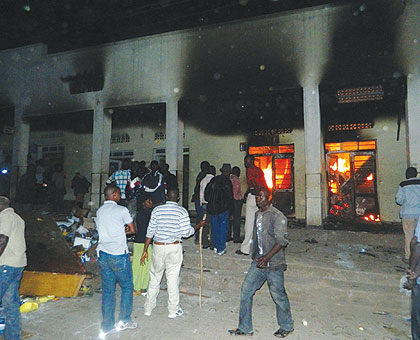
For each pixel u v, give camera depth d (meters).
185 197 12.32
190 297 5.26
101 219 4.12
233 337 3.83
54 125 15.05
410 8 7.84
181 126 10.46
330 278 5.43
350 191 10.34
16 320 3.73
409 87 7.75
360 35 8.23
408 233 5.78
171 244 4.38
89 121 14.38
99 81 11.47
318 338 3.79
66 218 8.73
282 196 11.05
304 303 4.96
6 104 13.16
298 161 10.85
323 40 8.55
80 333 4.02
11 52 13.23
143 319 4.40
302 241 7.59
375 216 9.98
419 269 2.97
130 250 6.74
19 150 12.75
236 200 7.23
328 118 10.59
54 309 4.84
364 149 10.23
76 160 14.51
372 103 10.10
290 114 11.05
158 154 13.27
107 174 11.39
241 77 9.42
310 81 8.62
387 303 4.73
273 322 4.27
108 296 4.02
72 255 5.64
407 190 5.83
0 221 3.62
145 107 11.10
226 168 6.43
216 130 12.03
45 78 12.49
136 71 10.91
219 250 6.33
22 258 3.82
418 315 2.94
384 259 6.02
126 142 13.78
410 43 7.79
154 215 4.52
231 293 5.43
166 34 10.48
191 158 12.33
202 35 9.98
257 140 11.45
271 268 3.75
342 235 7.43
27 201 10.57
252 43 9.33
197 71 10.01
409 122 7.69
